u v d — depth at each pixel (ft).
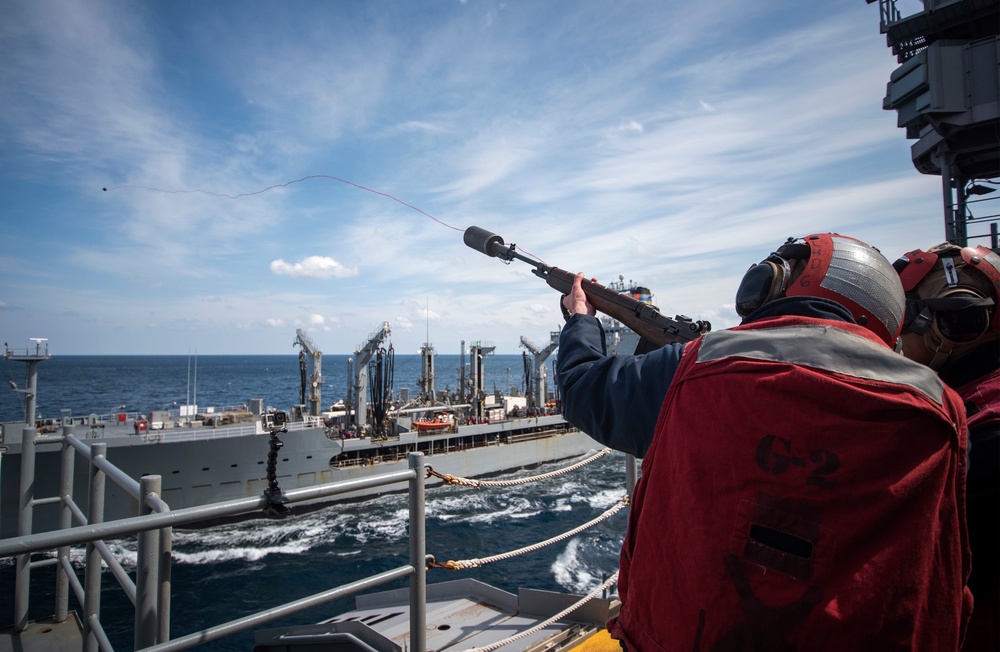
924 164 37.93
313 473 95.91
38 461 72.74
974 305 6.31
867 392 3.24
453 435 117.19
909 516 3.09
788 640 3.04
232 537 83.10
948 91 31.53
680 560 3.66
